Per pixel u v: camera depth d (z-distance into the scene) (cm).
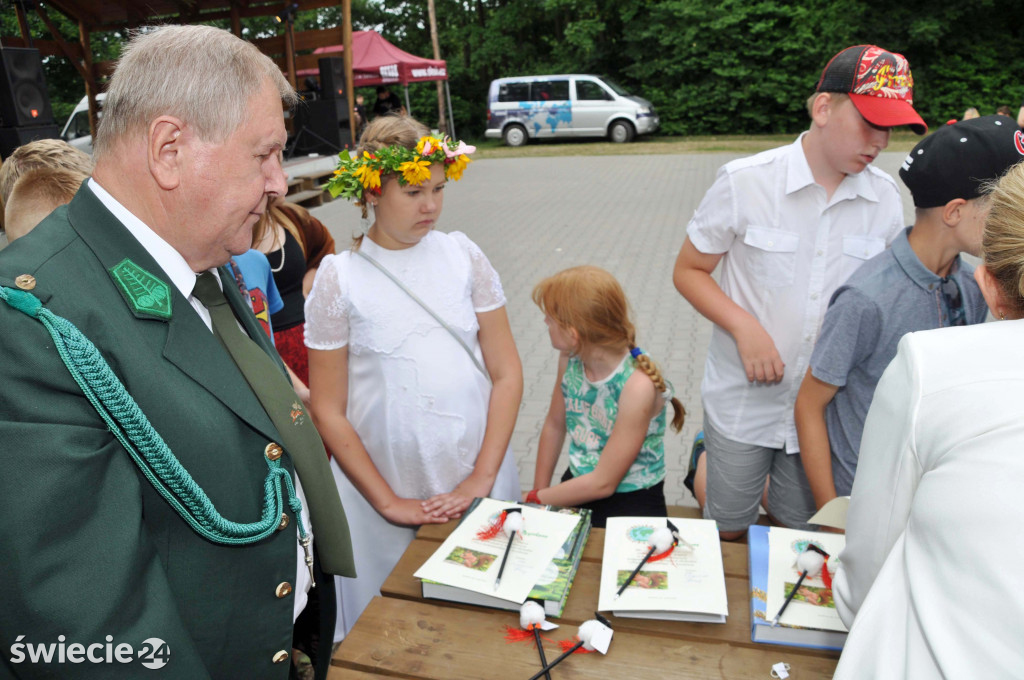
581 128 1897
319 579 138
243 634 108
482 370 199
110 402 87
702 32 1958
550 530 158
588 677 124
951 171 146
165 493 95
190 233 101
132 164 97
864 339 164
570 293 201
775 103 1977
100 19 1147
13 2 1098
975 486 73
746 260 212
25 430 80
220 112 96
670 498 326
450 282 192
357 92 1803
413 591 148
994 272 90
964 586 71
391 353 189
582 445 225
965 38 1870
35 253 92
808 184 198
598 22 2117
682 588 139
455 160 176
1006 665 66
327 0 1191
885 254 166
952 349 88
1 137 763
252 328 125
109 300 94
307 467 120
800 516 228
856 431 176
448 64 2433
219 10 1207
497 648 132
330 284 188
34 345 84
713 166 1412
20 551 79
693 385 429
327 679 128
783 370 208
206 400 101
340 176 175
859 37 1898
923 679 75
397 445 195
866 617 87
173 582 100
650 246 784
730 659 128
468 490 193
